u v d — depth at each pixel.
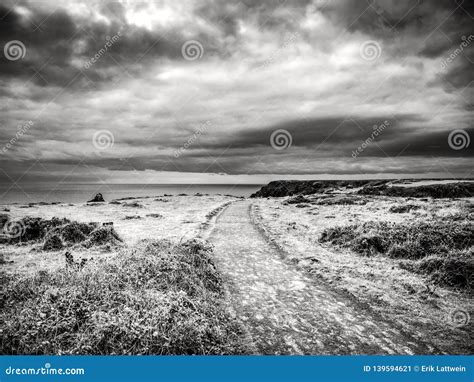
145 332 6.20
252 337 7.31
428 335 7.40
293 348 6.90
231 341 6.93
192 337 6.35
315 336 7.39
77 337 6.08
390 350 6.85
